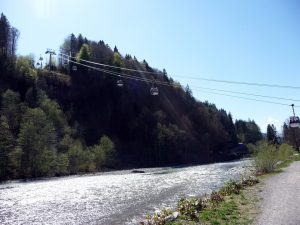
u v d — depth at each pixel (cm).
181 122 14338
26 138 6756
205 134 14175
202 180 4566
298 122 5003
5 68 11512
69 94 13388
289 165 4884
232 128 18550
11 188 4447
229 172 5741
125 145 12625
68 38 15625
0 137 7144
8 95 8656
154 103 14538
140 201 2991
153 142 11988
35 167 6794
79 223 2223
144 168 9744
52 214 2539
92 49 12488
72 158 7981
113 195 3478
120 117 13788
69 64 14750
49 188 4366
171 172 6962
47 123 7525
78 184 4862
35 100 9988
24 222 2289
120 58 9975
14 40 14150
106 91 14162
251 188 2630
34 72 12544
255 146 4600
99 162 8881
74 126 10856
